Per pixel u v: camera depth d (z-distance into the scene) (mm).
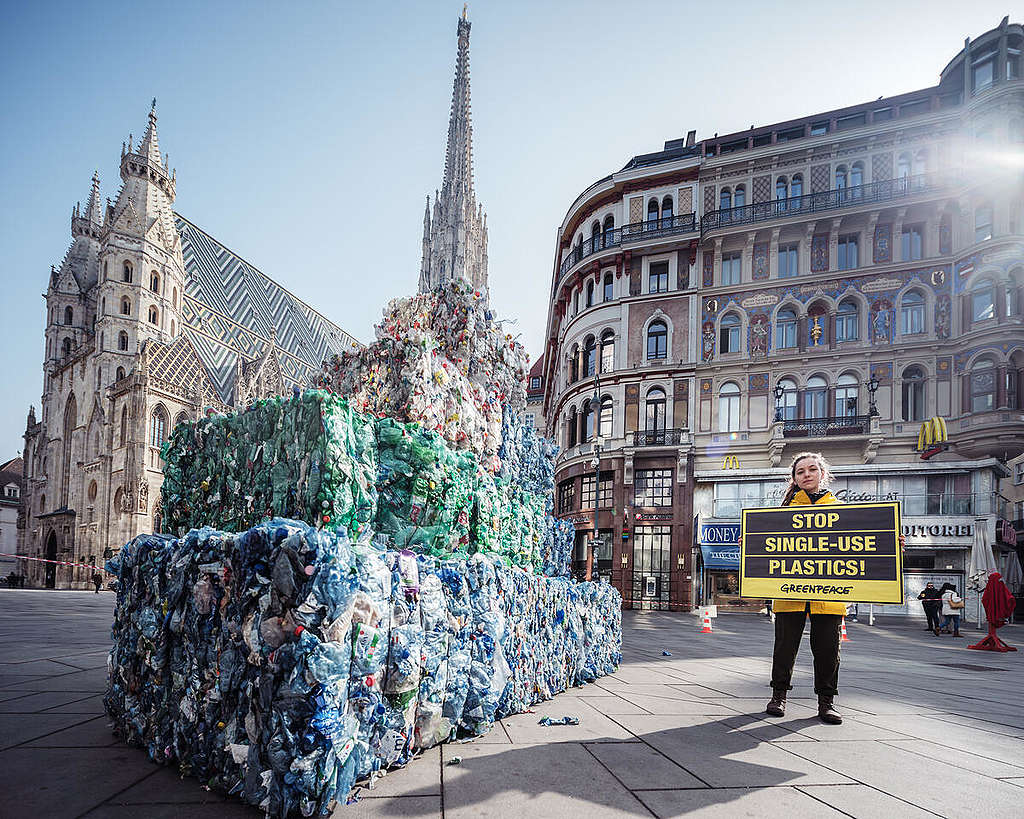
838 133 27656
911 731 4340
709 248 29547
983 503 22719
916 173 26828
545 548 7262
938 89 27672
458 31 84750
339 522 3350
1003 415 23016
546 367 48188
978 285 24672
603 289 31766
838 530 4598
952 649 12508
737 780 3115
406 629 3205
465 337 6289
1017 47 25625
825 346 26891
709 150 30969
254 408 4133
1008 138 24531
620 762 3367
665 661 8578
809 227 27641
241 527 4051
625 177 31094
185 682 3146
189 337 63031
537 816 2592
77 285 69375
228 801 2734
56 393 64438
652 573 27219
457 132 81750
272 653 2600
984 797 2949
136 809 2625
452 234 78375
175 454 4848
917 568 22828
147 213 60312
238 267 78125
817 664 4621
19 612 15164
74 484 56000
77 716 4137
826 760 3502
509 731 4008
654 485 28109
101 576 46406
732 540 24844
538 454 7711
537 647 5059
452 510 4238
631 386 29609
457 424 5355
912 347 25406
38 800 2695
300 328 83312
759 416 27344
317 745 2518
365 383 5184
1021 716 5172
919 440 24500
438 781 2998
